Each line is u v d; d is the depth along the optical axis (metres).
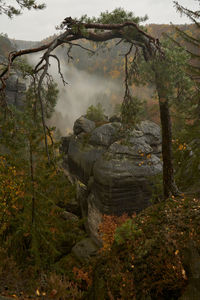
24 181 8.30
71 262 11.77
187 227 4.97
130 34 7.07
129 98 8.90
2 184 8.18
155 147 16.42
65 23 6.58
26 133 7.32
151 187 13.98
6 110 7.35
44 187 8.61
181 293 3.89
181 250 4.43
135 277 4.68
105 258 5.72
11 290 6.11
